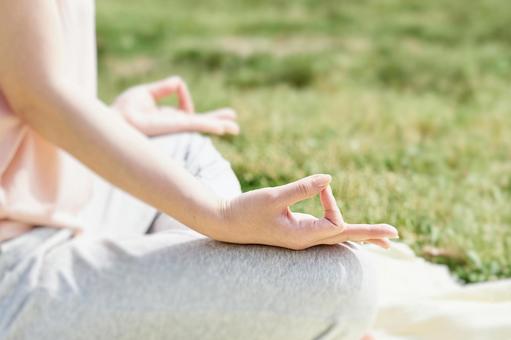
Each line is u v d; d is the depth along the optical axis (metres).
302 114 5.18
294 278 1.90
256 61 6.93
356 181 3.57
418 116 5.32
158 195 1.90
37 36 1.86
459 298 2.82
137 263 1.88
